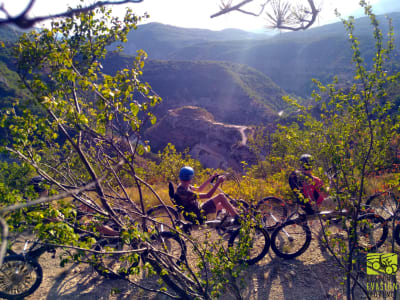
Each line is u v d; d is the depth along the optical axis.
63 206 2.66
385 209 4.25
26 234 3.43
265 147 12.87
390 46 2.93
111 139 2.68
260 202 5.36
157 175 10.38
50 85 2.47
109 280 4.21
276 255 4.73
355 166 3.50
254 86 194.38
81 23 3.14
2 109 2.57
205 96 176.75
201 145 99.06
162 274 3.01
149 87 2.77
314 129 3.60
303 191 4.40
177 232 3.17
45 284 4.12
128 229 2.70
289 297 3.84
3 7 0.78
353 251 3.47
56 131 3.13
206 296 3.11
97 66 3.19
